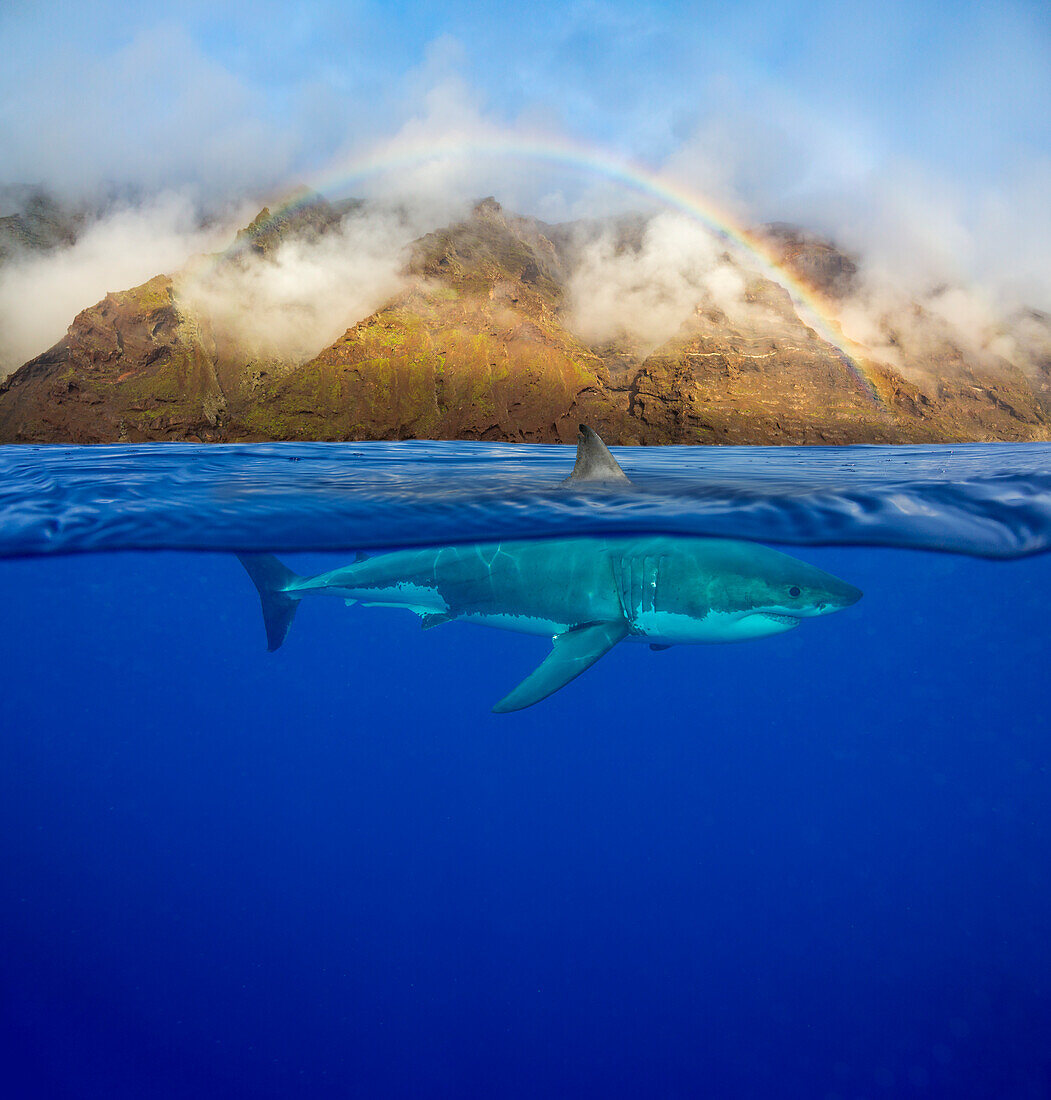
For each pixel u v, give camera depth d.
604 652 6.47
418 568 8.01
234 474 11.97
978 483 8.57
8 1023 7.88
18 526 8.98
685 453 18.91
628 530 7.19
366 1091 7.14
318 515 8.47
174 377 189.38
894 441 177.62
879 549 7.89
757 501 8.05
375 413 173.88
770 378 189.62
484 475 12.07
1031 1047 7.36
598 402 181.38
